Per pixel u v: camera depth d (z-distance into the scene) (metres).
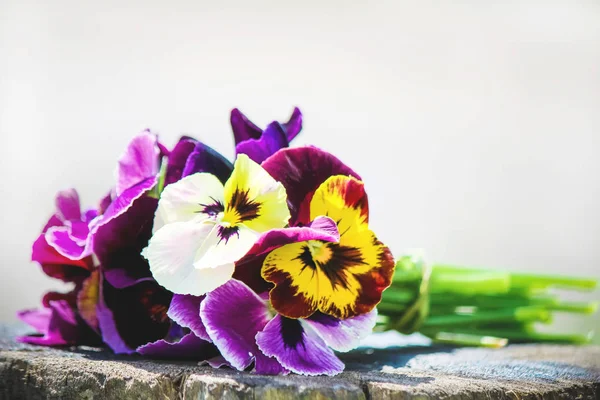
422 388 0.48
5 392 0.54
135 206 0.55
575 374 0.55
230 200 0.51
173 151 0.56
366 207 0.52
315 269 0.51
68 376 0.51
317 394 0.47
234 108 0.55
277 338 0.50
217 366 0.51
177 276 0.51
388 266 0.52
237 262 0.51
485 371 0.55
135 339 0.56
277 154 0.52
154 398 0.49
